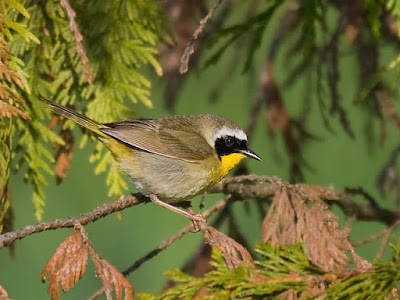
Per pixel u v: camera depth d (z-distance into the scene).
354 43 11.24
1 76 7.86
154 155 10.23
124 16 9.61
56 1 9.28
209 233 8.20
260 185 10.41
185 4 11.74
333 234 8.47
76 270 7.19
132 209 14.55
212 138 10.88
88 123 9.46
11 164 9.85
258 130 15.04
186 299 6.50
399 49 11.77
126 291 7.22
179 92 13.13
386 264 6.64
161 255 14.15
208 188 10.85
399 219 10.19
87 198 14.49
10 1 8.34
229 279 6.58
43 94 9.46
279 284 6.57
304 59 11.77
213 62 10.63
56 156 10.11
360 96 9.98
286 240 8.59
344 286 6.52
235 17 13.02
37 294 14.09
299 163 12.00
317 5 10.26
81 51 8.12
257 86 12.51
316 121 14.81
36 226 7.39
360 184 14.55
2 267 14.06
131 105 14.02
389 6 9.12
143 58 9.62
